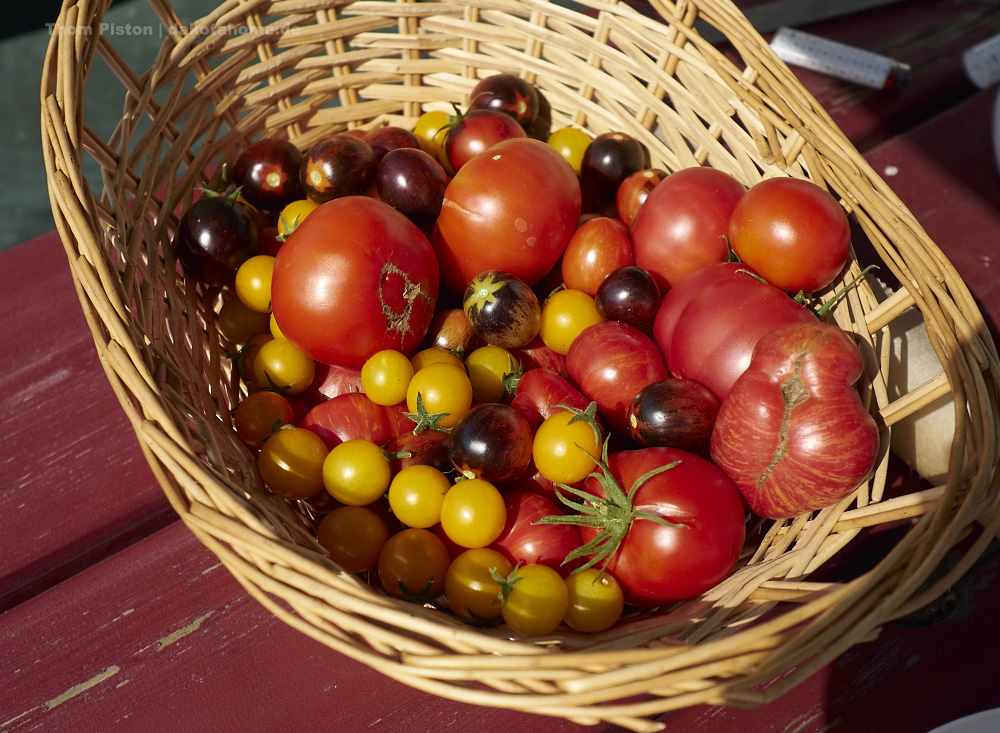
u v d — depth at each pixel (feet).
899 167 1.86
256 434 1.43
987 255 1.72
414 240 1.47
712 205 1.51
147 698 1.26
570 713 0.98
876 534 1.40
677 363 1.44
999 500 1.09
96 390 1.60
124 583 1.36
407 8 1.75
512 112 1.72
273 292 1.46
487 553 1.29
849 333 1.42
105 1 1.40
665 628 1.15
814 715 1.24
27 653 1.29
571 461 1.33
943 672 1.27
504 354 1.53
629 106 1.74
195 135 1.61
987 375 1.23
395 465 1.40
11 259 1.80
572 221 1.58
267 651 1.30
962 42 2.16
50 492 1.47
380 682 1.27
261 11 1.64
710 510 1.25
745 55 1.50
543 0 1.73
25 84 3.58
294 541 1.20
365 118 1.86
